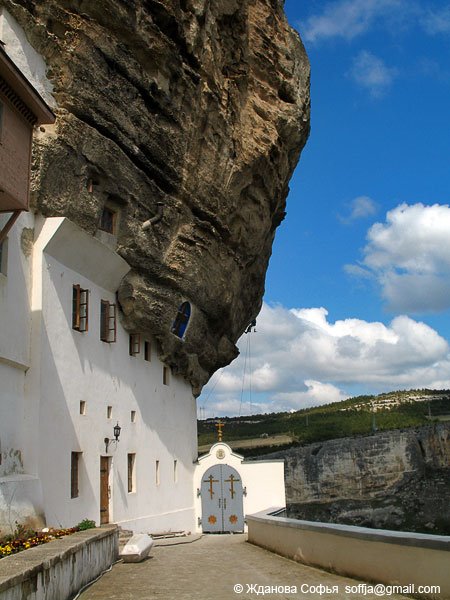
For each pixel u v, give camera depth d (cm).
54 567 1076
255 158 3045
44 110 1650
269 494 3281
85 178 2138
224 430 7588
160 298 2652
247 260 3341
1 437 1683
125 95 2292
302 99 3444
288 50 3391
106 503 2305
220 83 2823
